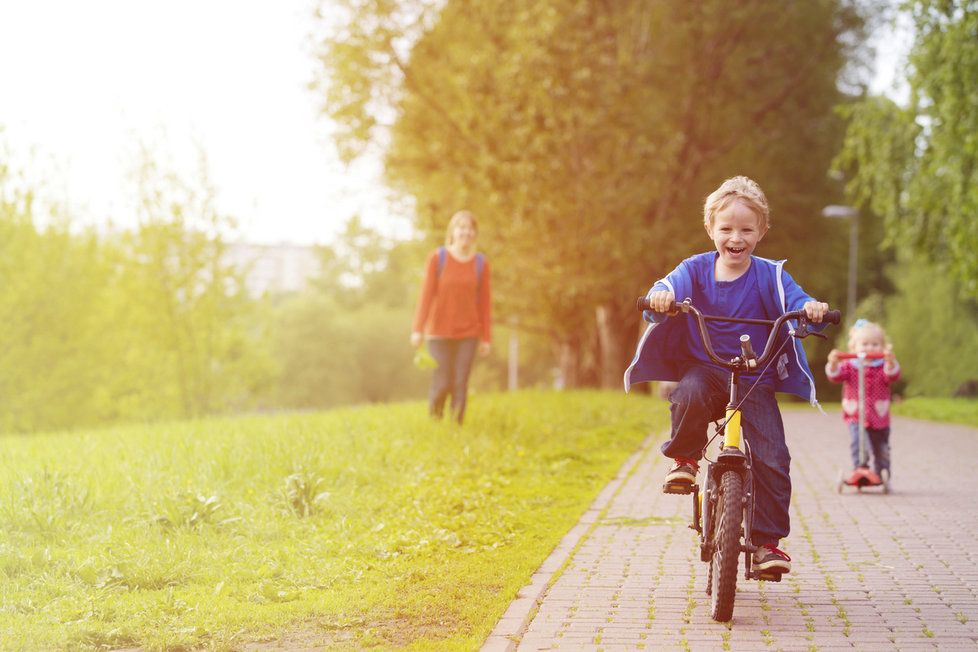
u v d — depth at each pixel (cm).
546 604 502
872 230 3706
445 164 2409
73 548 590
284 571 554
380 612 481
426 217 2514
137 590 517
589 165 2261
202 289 3045
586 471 977
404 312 8600
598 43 2206
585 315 2556
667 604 500
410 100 2475
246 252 3136
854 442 909
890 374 898
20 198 3030
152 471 782
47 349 3034
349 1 2466
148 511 666
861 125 2139
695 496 518
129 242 2992
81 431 1321
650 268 2512
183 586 530
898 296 4194
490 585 535
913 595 521
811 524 730
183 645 429
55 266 3056
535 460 1019
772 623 466
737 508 461
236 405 3166
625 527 706
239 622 460
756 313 493
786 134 2686
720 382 495
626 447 1187
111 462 841
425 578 550
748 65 2616
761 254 2770
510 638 437
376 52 2453
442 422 1148
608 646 429
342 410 1502
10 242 3014
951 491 903
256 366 3197
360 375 8062
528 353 4447
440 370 1170
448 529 683
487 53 2225
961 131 1734
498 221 2347
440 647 420
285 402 7681
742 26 2541
